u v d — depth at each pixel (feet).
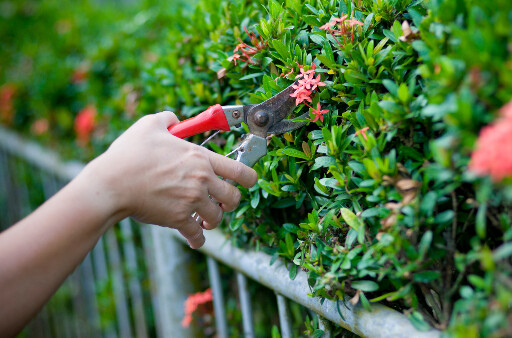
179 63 4.44
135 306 6.62
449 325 2.28
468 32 1.89
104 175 2.64
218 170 2.93
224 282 5.00
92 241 2.64
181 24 4.95
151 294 6.56
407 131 2.52
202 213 2.95
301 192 3.17
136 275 6.42
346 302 2.74
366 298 2.72
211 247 4.18
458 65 1.91
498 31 1.73
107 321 6.99
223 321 4.61
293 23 3.33
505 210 2.11
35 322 9.71
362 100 2.68
